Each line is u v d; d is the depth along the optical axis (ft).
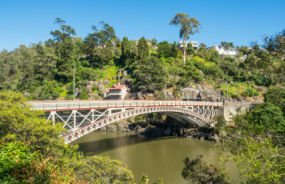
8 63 402.72
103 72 374.22
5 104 68.28
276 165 44.37
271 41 57.16
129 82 329.72
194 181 69.00
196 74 309.22
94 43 387.34
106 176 56.59
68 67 349.41
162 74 284.41
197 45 458.50
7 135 56.65
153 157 140.15
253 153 48.83
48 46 380.17
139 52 355.36
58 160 55.93
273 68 60.18
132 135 225.35
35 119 66.90
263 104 132.57
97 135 225.35
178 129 222.28
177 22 339.98
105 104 120.57
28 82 320.70
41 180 28.45
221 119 181.98
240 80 319.27
